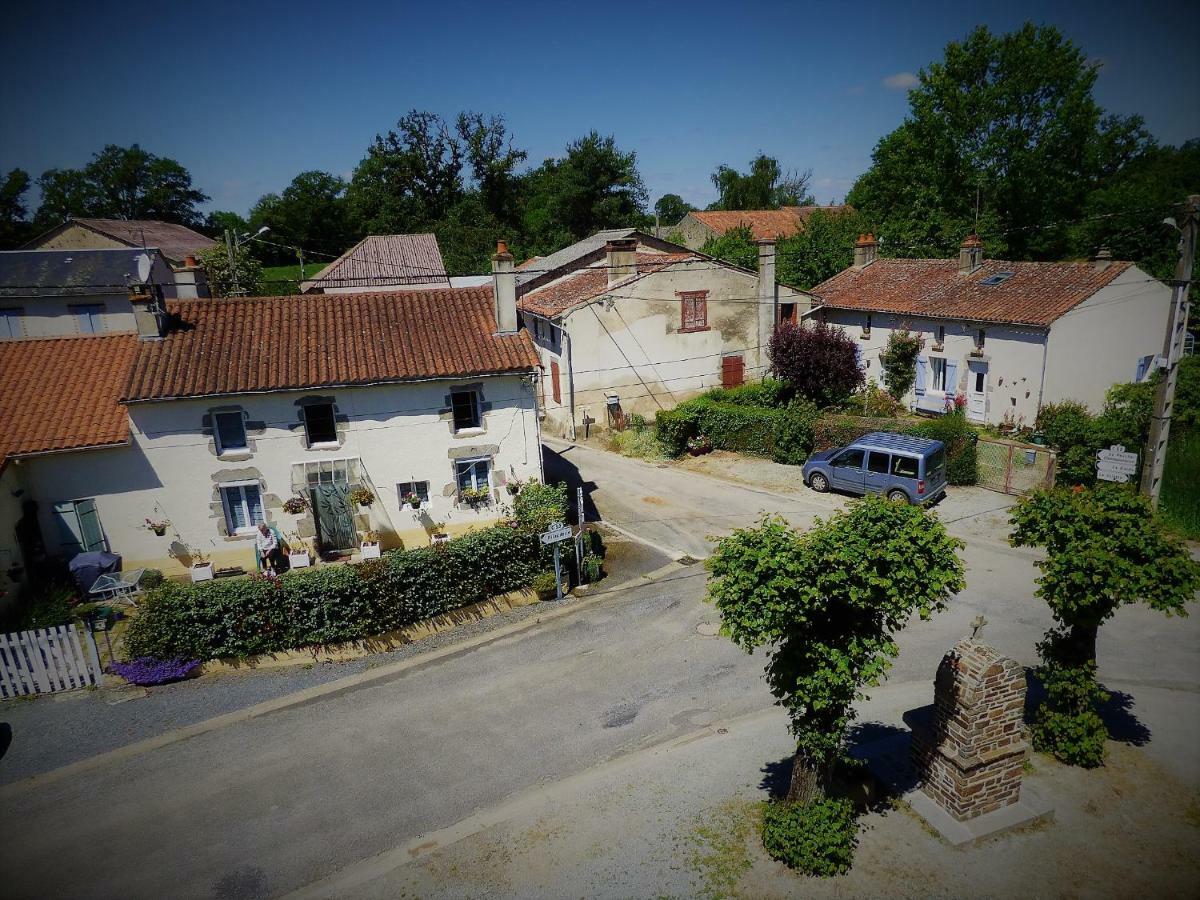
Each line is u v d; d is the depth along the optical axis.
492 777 11.17
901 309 29.70
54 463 16.48
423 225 74.06
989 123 40.31
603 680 13.73
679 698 13.01
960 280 29.55
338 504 18.61
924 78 42.22
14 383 17.58
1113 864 8.70
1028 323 24.50
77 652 13.95
